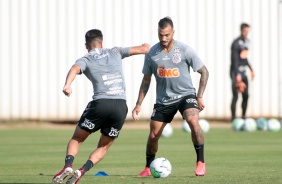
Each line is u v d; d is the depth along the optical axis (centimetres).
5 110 7956
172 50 3369
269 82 8150
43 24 7856
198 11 7969
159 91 3425
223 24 8019
